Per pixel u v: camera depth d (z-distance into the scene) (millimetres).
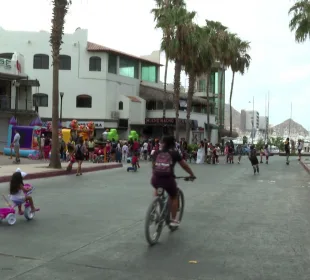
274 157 47438
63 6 21516
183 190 14836
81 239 7184
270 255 6344
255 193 14188
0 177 15781
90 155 29719
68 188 14812
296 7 31938
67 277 5184
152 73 56719
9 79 36406
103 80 48094
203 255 6289
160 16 40250
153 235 6914
